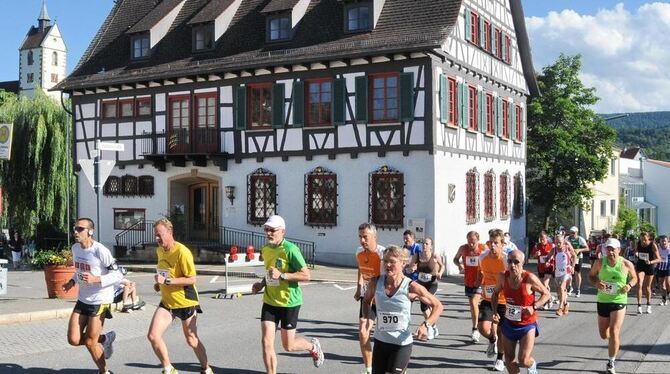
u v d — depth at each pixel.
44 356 9.32
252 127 25.98
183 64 27.39
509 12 30.72
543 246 16.41
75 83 29.62
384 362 6.39
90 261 7.78
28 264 29.28
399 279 6.34
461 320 13.46
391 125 23.22
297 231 25.02
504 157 30.33
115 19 32.47
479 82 27.08
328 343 10.72
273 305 7.67
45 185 30.75
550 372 8.98
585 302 17.23
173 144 27.23
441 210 23.19
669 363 9.62
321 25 25.17
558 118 36.66
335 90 24.12
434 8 23.56
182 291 7.75
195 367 8.84
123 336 11.05
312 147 24.70
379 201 23.55
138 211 28.81
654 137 134.50
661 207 64.44
